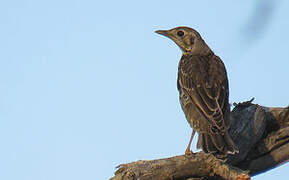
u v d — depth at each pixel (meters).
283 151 12.31
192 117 12.97
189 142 13.50
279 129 12.95
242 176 10.30
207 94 12.97
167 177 10.42
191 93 13.29
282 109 13.29
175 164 10.48
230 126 12.48
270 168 12.45
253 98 13.19
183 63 14.52
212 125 12.02
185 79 13.78
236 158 12.02
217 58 14.55
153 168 10.35
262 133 12.50
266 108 13.45
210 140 11.59
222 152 11.03
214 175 10.74
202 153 10.98
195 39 15.28
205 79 13.39
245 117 12.58
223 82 13.45
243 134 12.20
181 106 13.91
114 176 10.31
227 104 12.77
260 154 12.33
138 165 10.38
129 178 10.18
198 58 14.48
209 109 12.42
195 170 10.61
